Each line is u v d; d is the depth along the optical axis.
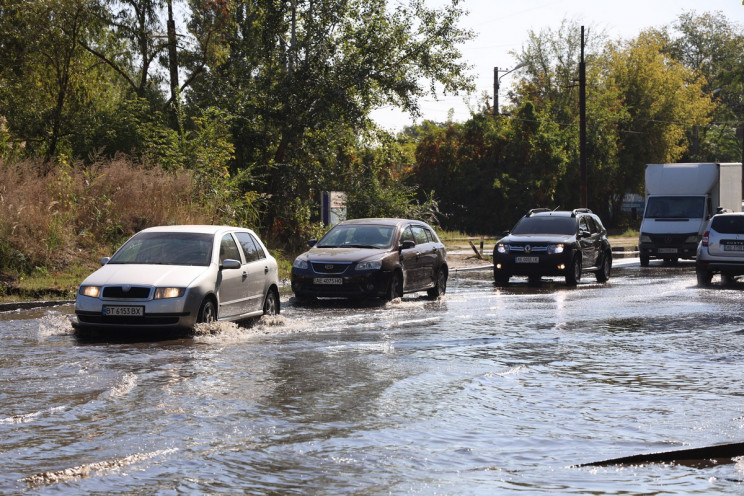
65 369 12.29
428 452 8.09
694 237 40.50
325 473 7.39
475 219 72.44
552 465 7.68
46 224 26.12
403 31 43.78
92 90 44.16
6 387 11.00
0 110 40.72
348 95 43.28
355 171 46.84
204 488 6.94
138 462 7.69
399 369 12.56
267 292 18.78
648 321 18.61
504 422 9.34
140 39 44.09
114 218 28.72
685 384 11.58
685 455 8.07
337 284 22.06
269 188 43.50
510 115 80.50
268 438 8.56
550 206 73.44
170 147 36.72
